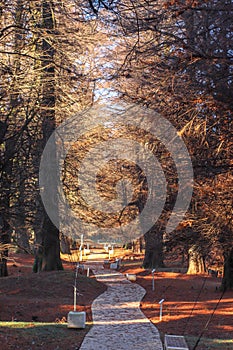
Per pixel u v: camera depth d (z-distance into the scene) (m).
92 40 11.97
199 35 6.79
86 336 9.95
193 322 12.00
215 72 7.00
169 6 6.36
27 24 11.50
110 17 8.16
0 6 10.20
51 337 9.48
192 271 24.84
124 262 35.34
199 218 10.99
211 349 8.56
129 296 17.25
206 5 6.65
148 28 6.61
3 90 10.02
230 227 10.23
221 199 9.66
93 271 27.03
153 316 13.00
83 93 15.38
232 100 6.93
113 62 13.29
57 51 11.99
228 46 6.82
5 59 11.37
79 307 14.43
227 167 8.66
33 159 13.39
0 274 21.66
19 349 8.12
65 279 18.98
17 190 10.48
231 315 12.91
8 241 12.03
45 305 14.48
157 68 8.16
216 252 14.10
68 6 10.87
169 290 18.42
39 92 11.60
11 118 9.66
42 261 22.00
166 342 8.27
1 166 8.73
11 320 12.03
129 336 10.10
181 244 11.68
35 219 12.30
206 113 8.12
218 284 20.42
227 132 8.22
